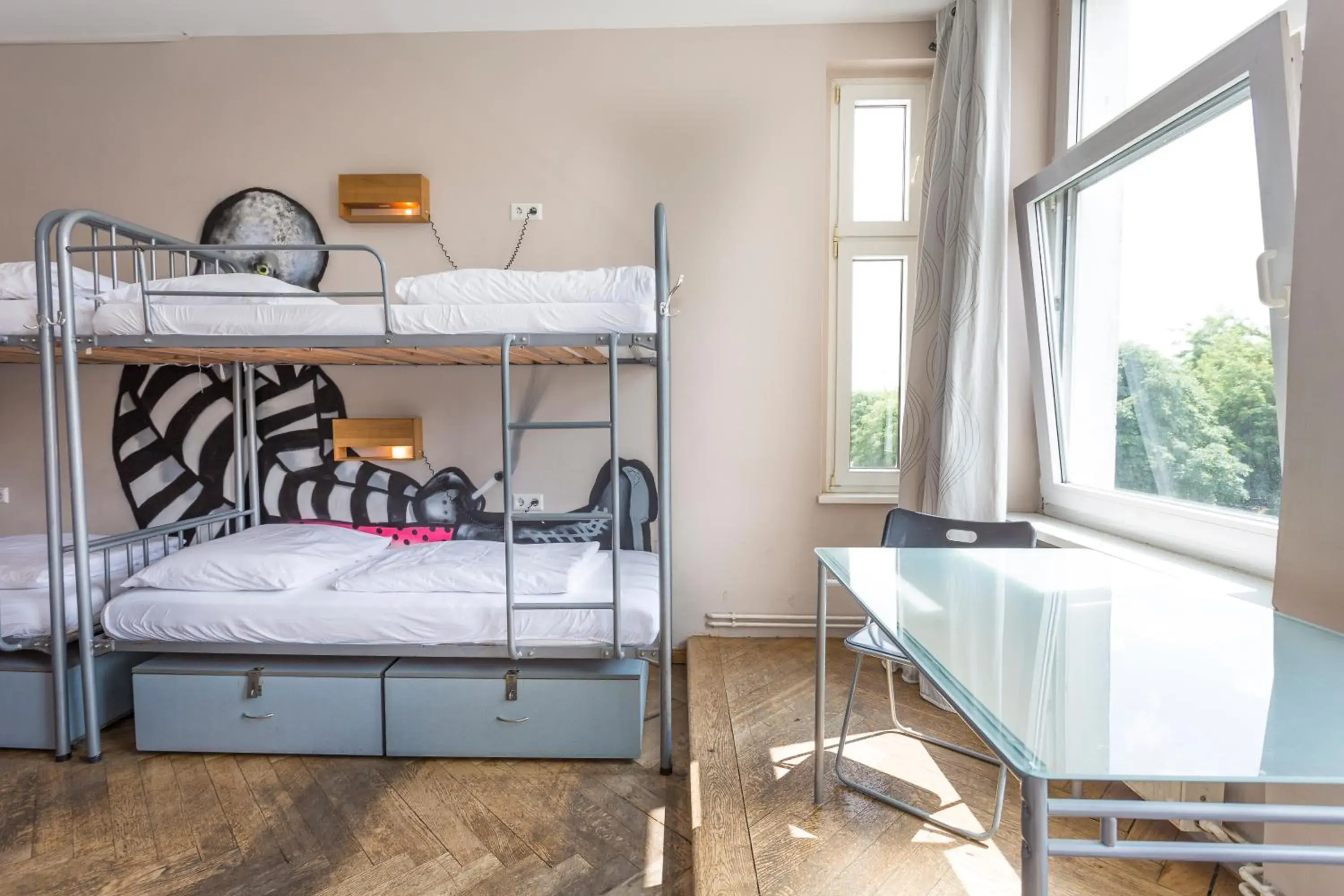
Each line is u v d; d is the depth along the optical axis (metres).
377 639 2.10
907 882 1.43
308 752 2.14
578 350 2.27
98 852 1.72
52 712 2.17
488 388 2.85
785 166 2.78
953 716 2.21
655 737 2.31
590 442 2.85
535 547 2.48
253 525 2.84
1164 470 1.93
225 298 2.15
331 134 2.82
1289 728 0.74
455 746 2.13
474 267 2.83
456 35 2.79
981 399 2.23
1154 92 1.68
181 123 2.83
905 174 2.85
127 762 2.13
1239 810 0.63
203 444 2.88
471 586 2.14
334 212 2.84
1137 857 0.63
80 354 2.28
